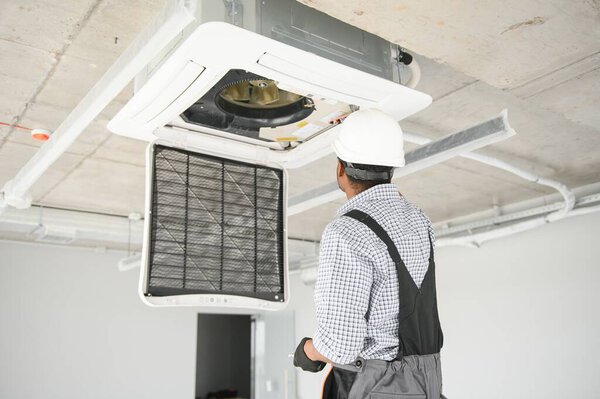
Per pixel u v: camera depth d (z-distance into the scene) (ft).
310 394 24.00
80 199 16.28
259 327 27.48
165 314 24.11
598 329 14.71
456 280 18.62
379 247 4.40
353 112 5.46
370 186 4.86
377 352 4.37
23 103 10.32
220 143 6.64
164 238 6.14
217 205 6.58
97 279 22.76
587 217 15.40
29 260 21.49
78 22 7.92
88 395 21.57
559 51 6.91
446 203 17.40
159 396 23.08
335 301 4.22
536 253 16.47
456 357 18.17
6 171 13.88
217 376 32.37
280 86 5.40
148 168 6.21
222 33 4.58
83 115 7.41
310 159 7.11
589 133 11.95
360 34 6.03
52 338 21.31
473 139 8.92
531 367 16.06
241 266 6.57
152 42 5.21
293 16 5.34
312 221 19.84
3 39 8.29
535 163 13.80
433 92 10.06
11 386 20.21
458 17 6.09
